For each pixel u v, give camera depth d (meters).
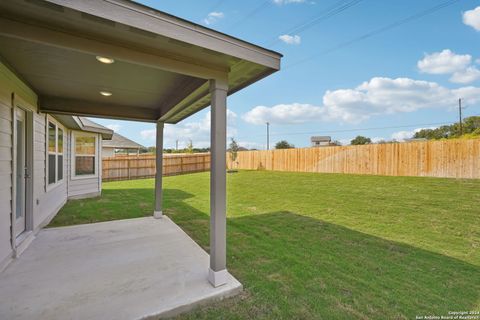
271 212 5.48
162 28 1.73
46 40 1.66
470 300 2.15
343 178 10.62
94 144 7.98
